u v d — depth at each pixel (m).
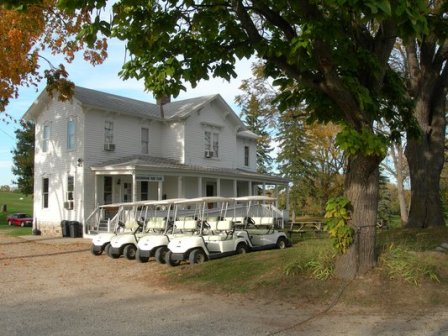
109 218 24.08
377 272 9.20
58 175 26.91
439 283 8.95
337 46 8.86
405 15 6.30
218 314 8.11
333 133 41.38
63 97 22.23
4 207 52.44
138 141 28.39
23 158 50.19
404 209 35.03
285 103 10.23
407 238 12.21
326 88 8.91
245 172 31.98
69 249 19.22
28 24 19.06
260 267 10.91
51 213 27.23
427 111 14.60
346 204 9.31
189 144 29.38
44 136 28.30
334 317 7.71
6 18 19.80
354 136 8.40
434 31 9.33
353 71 9.31
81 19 20.28
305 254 10.45
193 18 9.39
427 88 14.58
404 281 8.90
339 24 8.10
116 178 26.89
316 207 47.53
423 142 14.51
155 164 25.41
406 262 9.34
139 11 8.73
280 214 29.62
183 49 9.52
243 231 15.91
